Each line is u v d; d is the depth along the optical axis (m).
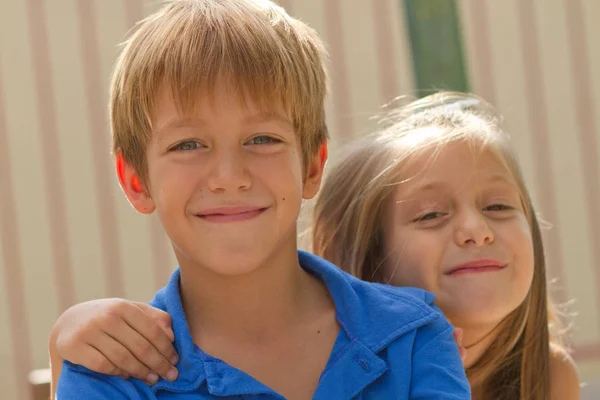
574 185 8.19
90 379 2.34
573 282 8.10
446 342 2.53
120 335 2.37
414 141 3.21
